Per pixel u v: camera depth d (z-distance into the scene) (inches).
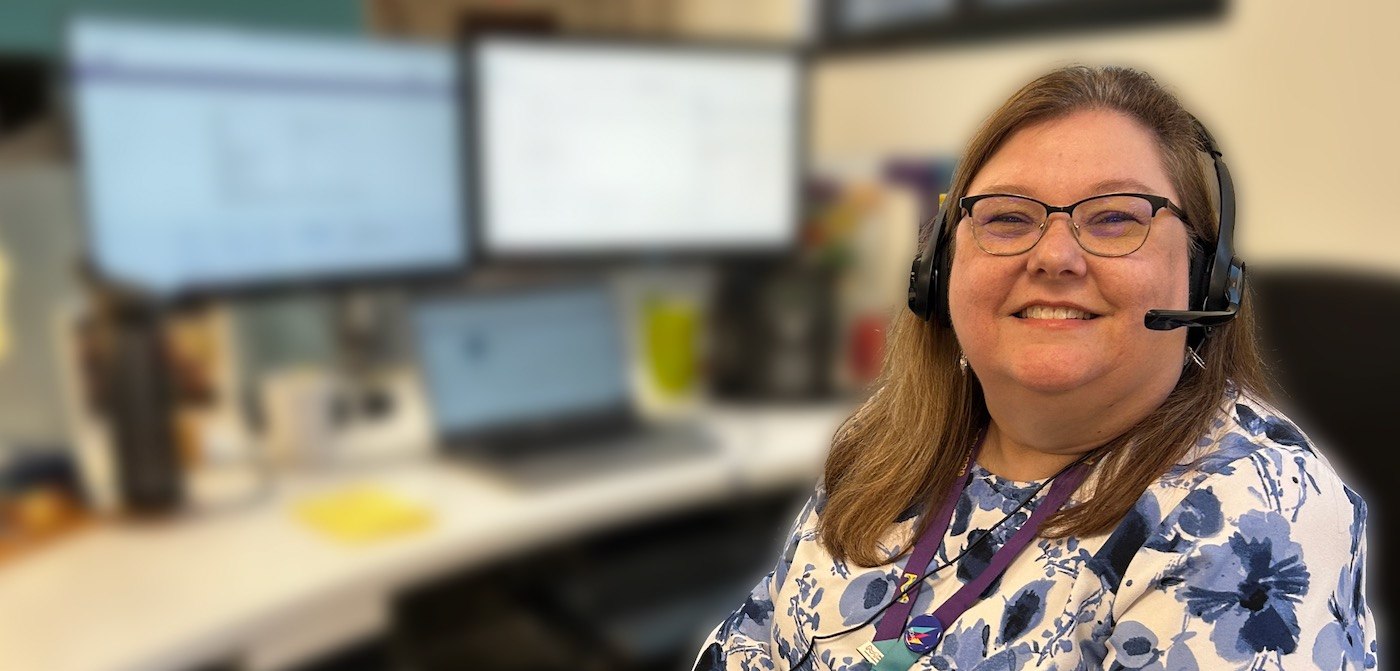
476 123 63.6
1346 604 25.5
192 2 79.0
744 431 60.2
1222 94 65.2
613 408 60.1
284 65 57.0
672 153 68.7
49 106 53.3
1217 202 29.2
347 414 62.0
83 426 49.0
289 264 58.9
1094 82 29.6
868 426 36.7
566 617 55.9
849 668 31.1
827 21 94.9
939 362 33.5
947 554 30.9
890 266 69.9
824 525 34.4
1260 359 30.8
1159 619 25.5
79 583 41.8
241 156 56.5
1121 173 27.7
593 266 68.4
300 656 60.2
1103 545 27.5
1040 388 27.7
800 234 72.1
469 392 55.7
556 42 64.5
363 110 60.0
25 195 49.9
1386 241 57.4
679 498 52.0
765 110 70.3
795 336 64.6
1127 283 26.9
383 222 61.7
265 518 48.2
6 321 48.6
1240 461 26.7
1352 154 58.6
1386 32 56.5
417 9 100.6
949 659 28.9
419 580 44.7
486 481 52.5
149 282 51.8
